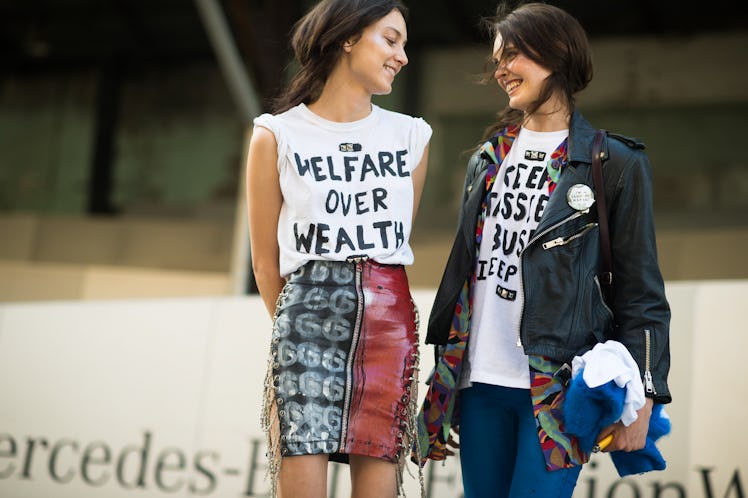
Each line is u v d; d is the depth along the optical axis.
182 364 8.50
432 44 21.78
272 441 4.12
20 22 23.92
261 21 13.77
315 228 4.18
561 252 4.10
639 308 4.05
